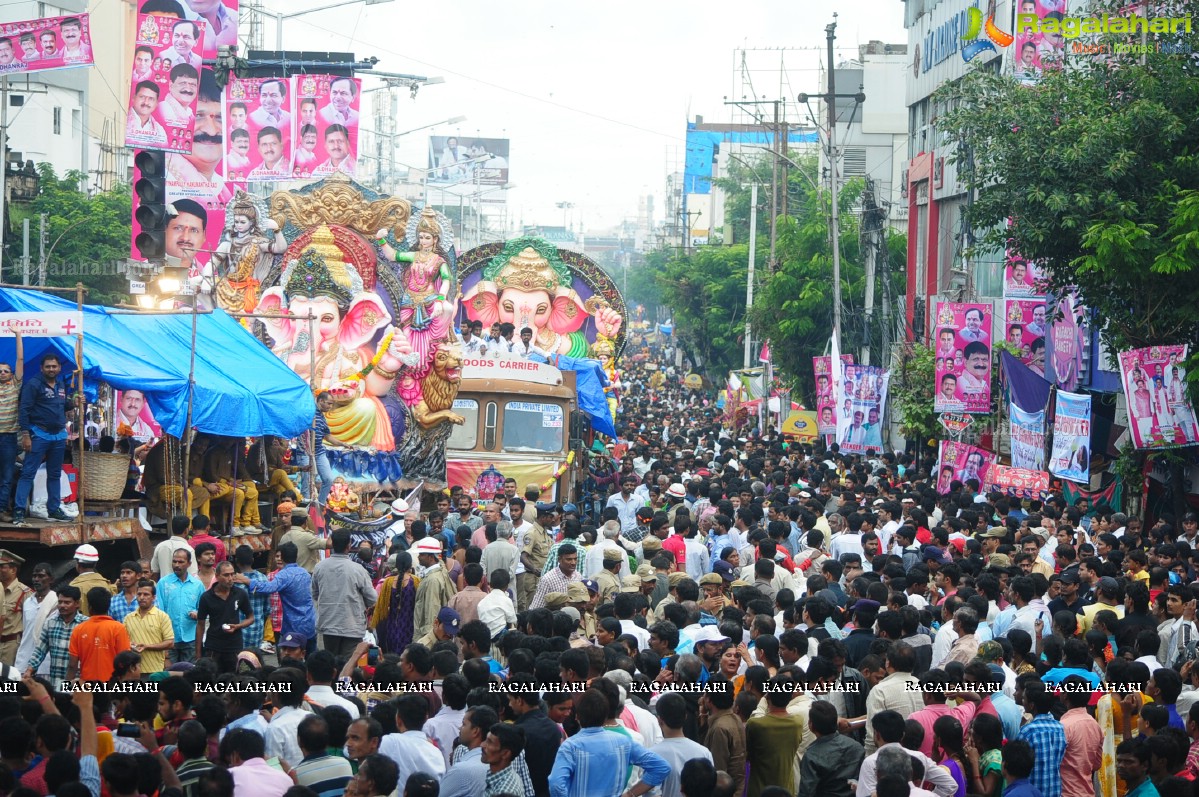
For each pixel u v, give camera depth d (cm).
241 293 2430
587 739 845
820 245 4456
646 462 3053
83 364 1508
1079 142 2030
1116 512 2212
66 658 1134
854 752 912
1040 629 1262
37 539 1384
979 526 1853
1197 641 1219
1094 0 2536
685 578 1287
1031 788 890
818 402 3347
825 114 6856
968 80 2308
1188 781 865
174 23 3034
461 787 827
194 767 823
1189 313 1972
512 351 3203
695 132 11519
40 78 6103
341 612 1348
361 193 2441
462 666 995
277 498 1883
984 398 2612
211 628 1252
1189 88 2036
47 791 759
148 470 1625
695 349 7231
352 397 2417
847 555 1472
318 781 816
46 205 4881
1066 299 2538
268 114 3772
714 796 812
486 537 1700
